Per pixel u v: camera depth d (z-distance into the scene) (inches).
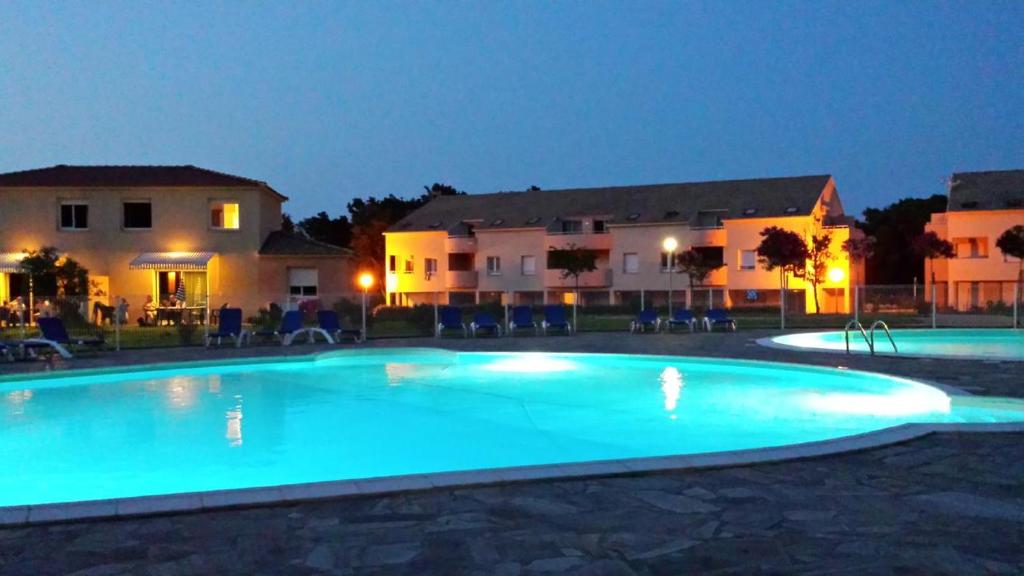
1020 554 173.2
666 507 212.2
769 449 274.1
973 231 1835.6
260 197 1497.3
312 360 746.8
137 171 1579.7
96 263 1467.8
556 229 2119.8
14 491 311.6
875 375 528.1
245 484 321.1
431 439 406.6
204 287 1476.4
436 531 193.3
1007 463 257.8
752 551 177.2
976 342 935.0
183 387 600.1
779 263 1684.3
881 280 2373.3
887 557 171.9
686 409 483.8
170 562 174.1
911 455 270.1
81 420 460.4
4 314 1100.5
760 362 642.2
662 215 2027.6
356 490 223.9
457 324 1002.1
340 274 1515.7
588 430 424.5
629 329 1137.4
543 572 165.9
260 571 168.4
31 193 1462.8
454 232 2180.1
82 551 180.9
